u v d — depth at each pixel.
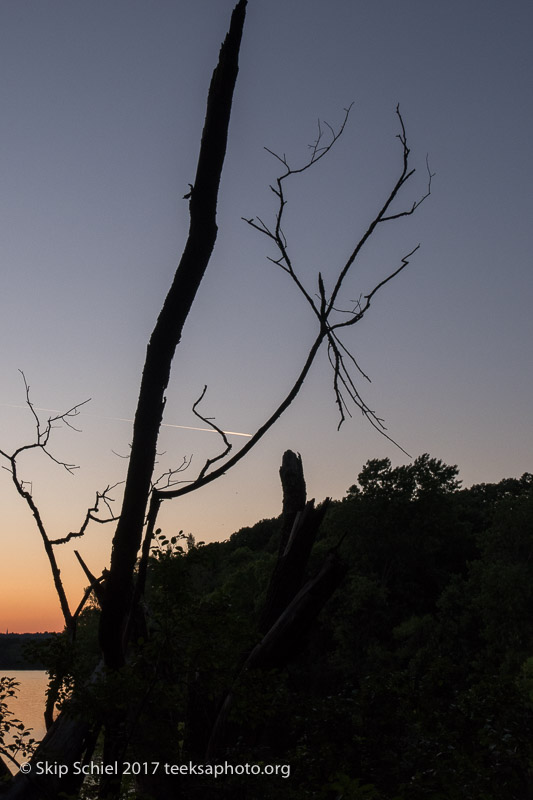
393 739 6.73
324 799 6.09
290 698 7.07
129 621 5.26
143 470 4.30
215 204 4.20
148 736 5.18
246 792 5.95
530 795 6.29
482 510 96.19
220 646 4.98
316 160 3.69
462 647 61.38
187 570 4.96
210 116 4.12
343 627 65.00
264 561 59.59
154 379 4.27
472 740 6.68
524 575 59.72
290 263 3.74
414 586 72.75
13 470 5.71
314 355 3.83
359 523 74.19
